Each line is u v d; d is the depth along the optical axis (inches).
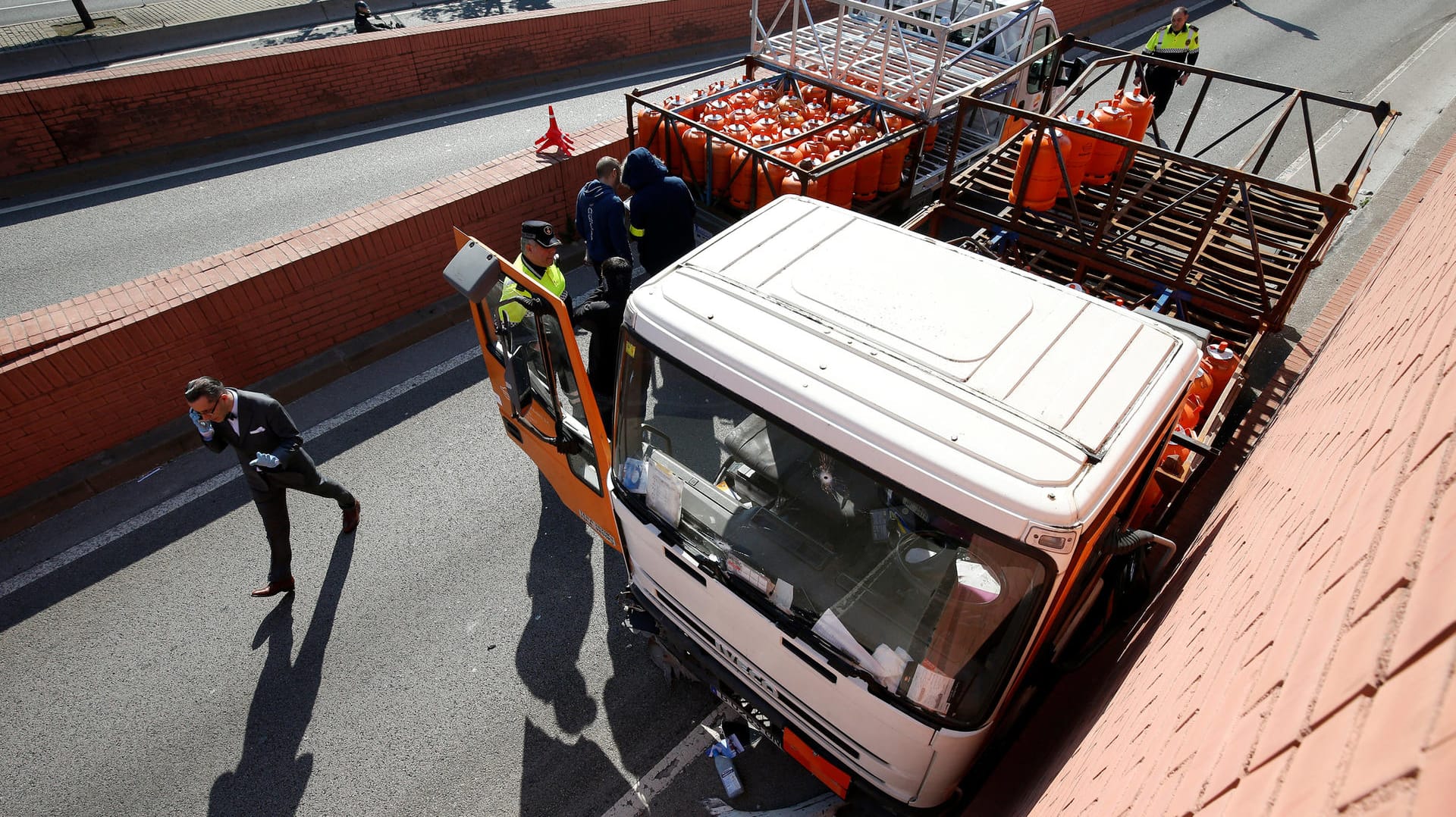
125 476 230.1
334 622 196.7
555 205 314.3
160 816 160.7
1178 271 205.5
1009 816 117.5
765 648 133.9
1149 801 54.7
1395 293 118.5
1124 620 144.4
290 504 226.4
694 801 165.2
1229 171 182.9
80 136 386.6
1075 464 102.0
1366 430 70.9
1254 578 76.3
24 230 356.5
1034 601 102.3
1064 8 573.3
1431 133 412.5
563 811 163.3
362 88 461.1
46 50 563.8
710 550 136.8
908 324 124.0
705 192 291.7
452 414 258.4
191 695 181.0
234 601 201.2
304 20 660.1
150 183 394.6
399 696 181.9
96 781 165.6
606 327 198.2
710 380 123.1
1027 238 223.5
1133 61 261.1
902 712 115.2
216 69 409.1
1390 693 30.0
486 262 156.3
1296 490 88.6
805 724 137.6
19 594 201.2
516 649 192.5
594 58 552.7
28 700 179.2
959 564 105.8
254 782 166.4
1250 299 200.7
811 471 117.0
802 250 142.6
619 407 141.6
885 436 106.6
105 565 208.8
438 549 215.3
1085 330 124.5
